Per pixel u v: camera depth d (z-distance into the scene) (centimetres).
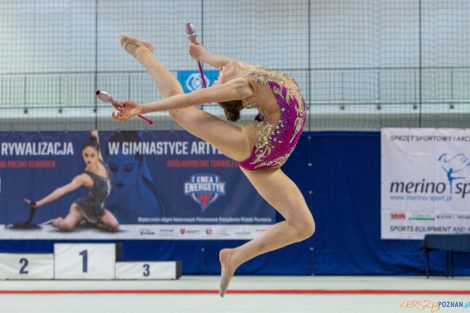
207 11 1479
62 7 1505
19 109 1475
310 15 1462
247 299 902
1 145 1241
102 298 917
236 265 404
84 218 1227
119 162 1231
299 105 379
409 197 1217
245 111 1362
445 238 1123
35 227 1230
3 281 1151
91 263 1168
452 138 1217
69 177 1234
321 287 1040
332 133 1241
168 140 1233
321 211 1233
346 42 1452
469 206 1205
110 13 1492
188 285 1073
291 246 1237
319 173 1238
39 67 1499
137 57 417
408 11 1452
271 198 396
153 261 1164
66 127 1380
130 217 1223
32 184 1237
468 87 1435
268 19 1473
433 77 1441
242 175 1220
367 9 1457
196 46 429
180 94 386
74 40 1497
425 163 1218
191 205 1223
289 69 1459
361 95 1441
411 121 1427
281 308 803
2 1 1513
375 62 1448
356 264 1221
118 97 1476
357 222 1227
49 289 1020
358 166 1237
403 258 1217
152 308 805
